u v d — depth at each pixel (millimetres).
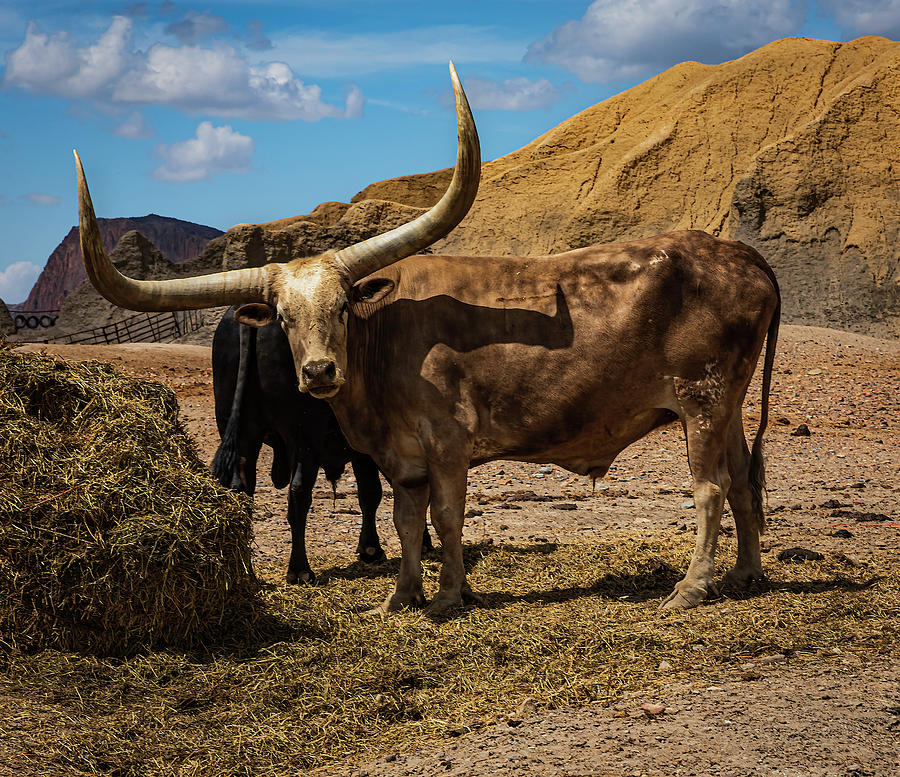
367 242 6453
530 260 6844
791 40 73562
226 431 7883
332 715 4906
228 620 5969
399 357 6652
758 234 57594
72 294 59219
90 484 5602
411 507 6867
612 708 4730
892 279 54156
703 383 6629
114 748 4559
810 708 4527
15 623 5457
